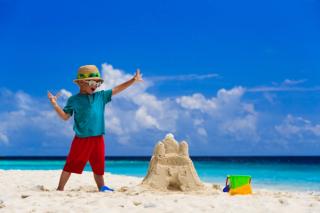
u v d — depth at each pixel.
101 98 10.33
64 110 10.05
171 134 10.55
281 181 20.66
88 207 7.04
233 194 9.64
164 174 10.05
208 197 8.61
